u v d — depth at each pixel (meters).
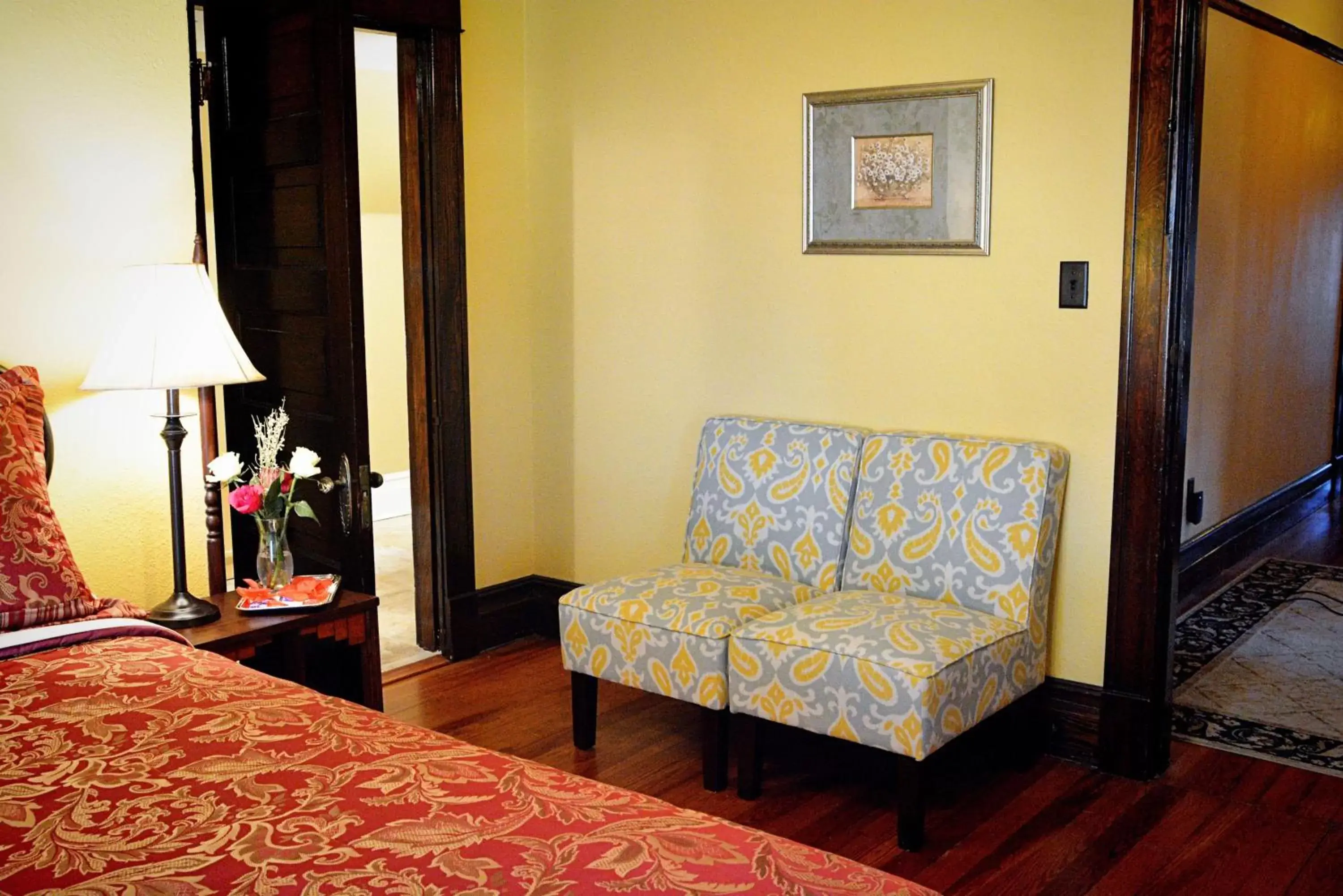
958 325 3.42
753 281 3.82
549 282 4.31
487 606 4.32
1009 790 3.14
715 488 3.70
